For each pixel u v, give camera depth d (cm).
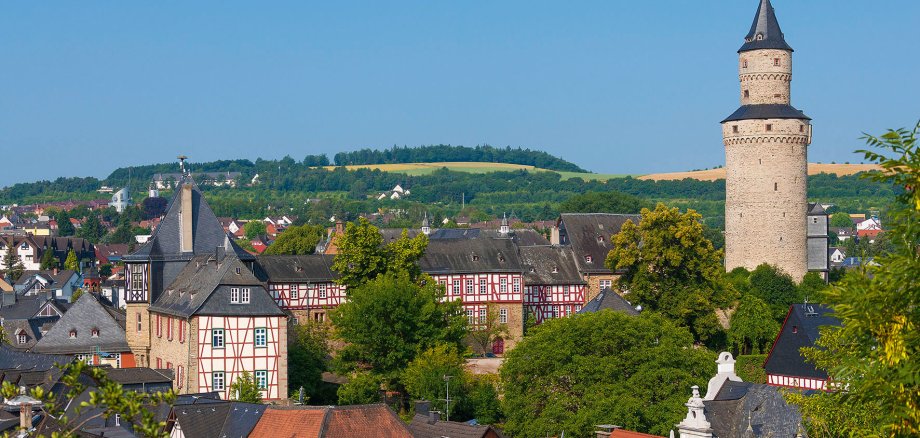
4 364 10212
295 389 11856
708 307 14538
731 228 17275
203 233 13025
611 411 9450
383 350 12212
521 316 16088
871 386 3391
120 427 8000
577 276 17000
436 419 8712
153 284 12650
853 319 3397
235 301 11194
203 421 8050
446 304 12825
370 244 13762
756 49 17225
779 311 15525
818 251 18062
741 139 17100
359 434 7888
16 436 6600
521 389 10331
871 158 3431
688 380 9888
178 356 11412
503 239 16462
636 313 13725
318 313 14950
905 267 3338
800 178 17075
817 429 6097
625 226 15025
